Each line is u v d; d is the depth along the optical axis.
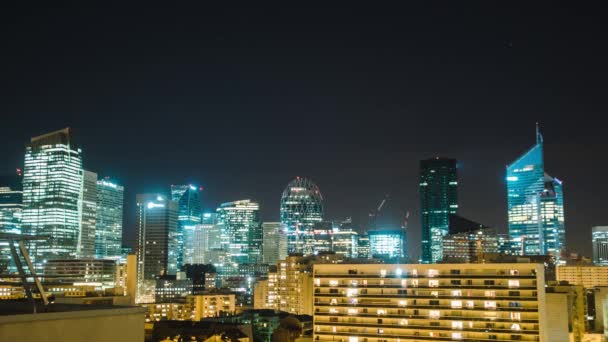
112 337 49.19
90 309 49.53
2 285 48.81
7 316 42.59
